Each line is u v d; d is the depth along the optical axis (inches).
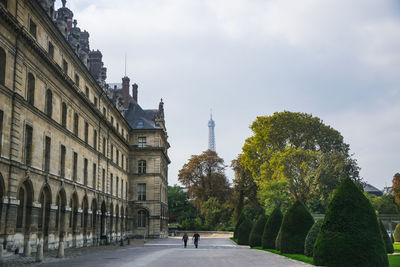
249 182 3804.1
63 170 1592.0
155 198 3034.0
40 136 1360.7
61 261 1058.7
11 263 973.8
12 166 1143.0
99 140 2145.7
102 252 1461.6
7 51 1147.9
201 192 4195.4
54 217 1473.9
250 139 3289.9
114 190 2496.3
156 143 3110.2
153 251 1540.4
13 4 1195.9
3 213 1099.3
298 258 1067.3
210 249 1701.5
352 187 874.8
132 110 3341.5
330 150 3112.7
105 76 2367.1
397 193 3988.7
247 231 2142.0
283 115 3097.9
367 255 811.4
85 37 2583.7
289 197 2923.2
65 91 1616.6
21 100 1207.6
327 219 880.3
